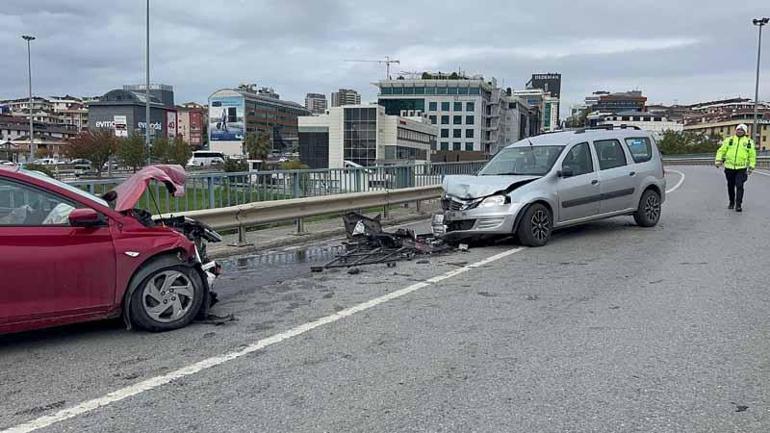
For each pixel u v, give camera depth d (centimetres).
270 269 838
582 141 1056
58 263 507
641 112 16212
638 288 686
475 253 919
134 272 545
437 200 1748
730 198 1399
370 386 428
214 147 14875
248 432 364
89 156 6994
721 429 361
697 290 671
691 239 1001
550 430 361
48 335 554
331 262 859
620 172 1084
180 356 494
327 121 10675
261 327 567
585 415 379
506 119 15225
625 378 434
